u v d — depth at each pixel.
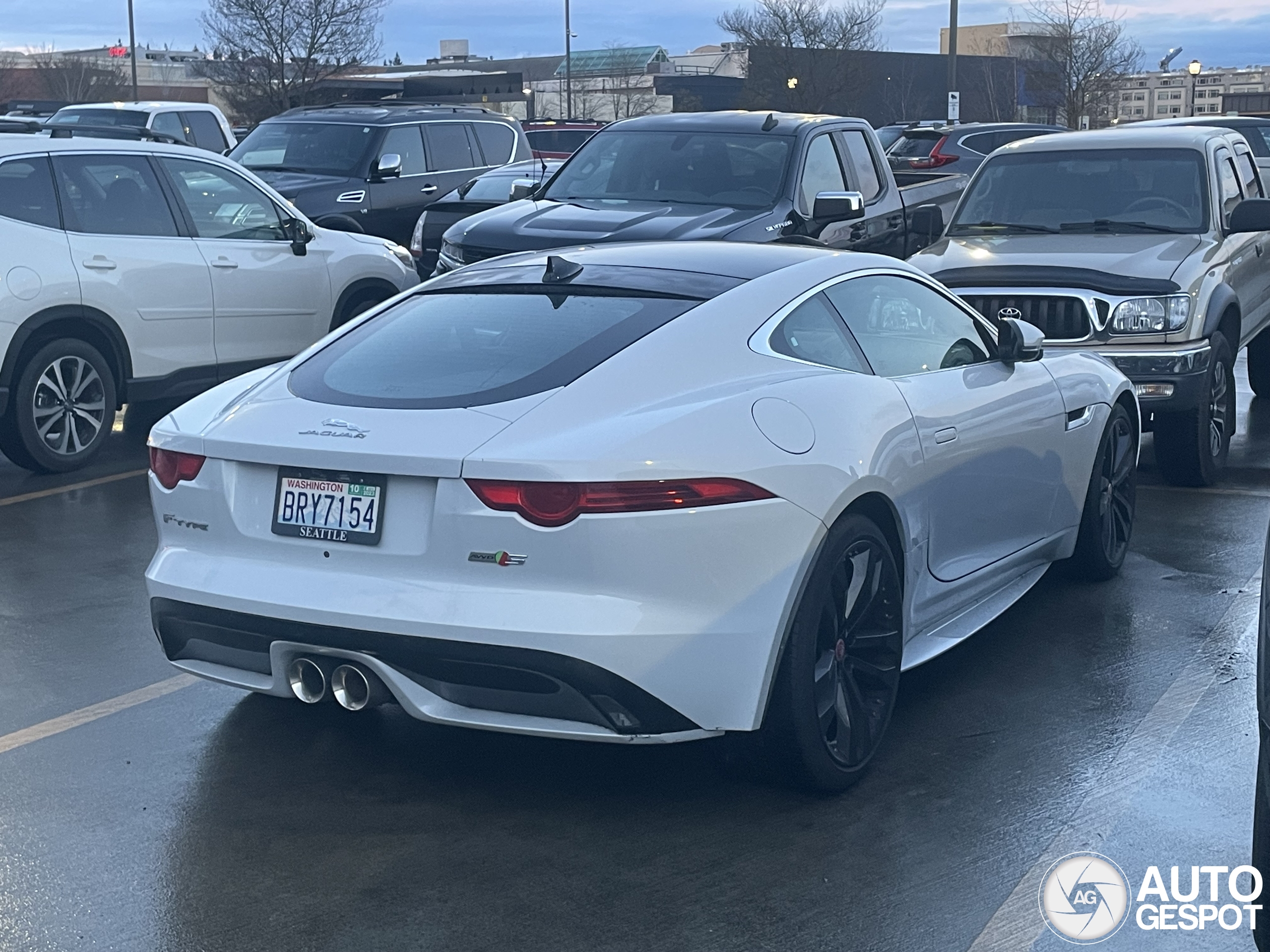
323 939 3.36
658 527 3.63
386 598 3.72
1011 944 3.32
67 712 4.81
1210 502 7.75
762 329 4.30
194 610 4.03
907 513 4.44
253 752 4.48
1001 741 4.51
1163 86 123.00
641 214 9.54
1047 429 5.49
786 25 53.91
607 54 78.44
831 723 4.08
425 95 32.38
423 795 4.16
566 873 3.67
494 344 4.23
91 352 8.61
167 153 9.17
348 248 10.33
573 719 3.68
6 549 6.91
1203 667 5.16
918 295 5.12
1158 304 7.72
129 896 3.57
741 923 3.41
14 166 8.34
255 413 4.13
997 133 23.19
